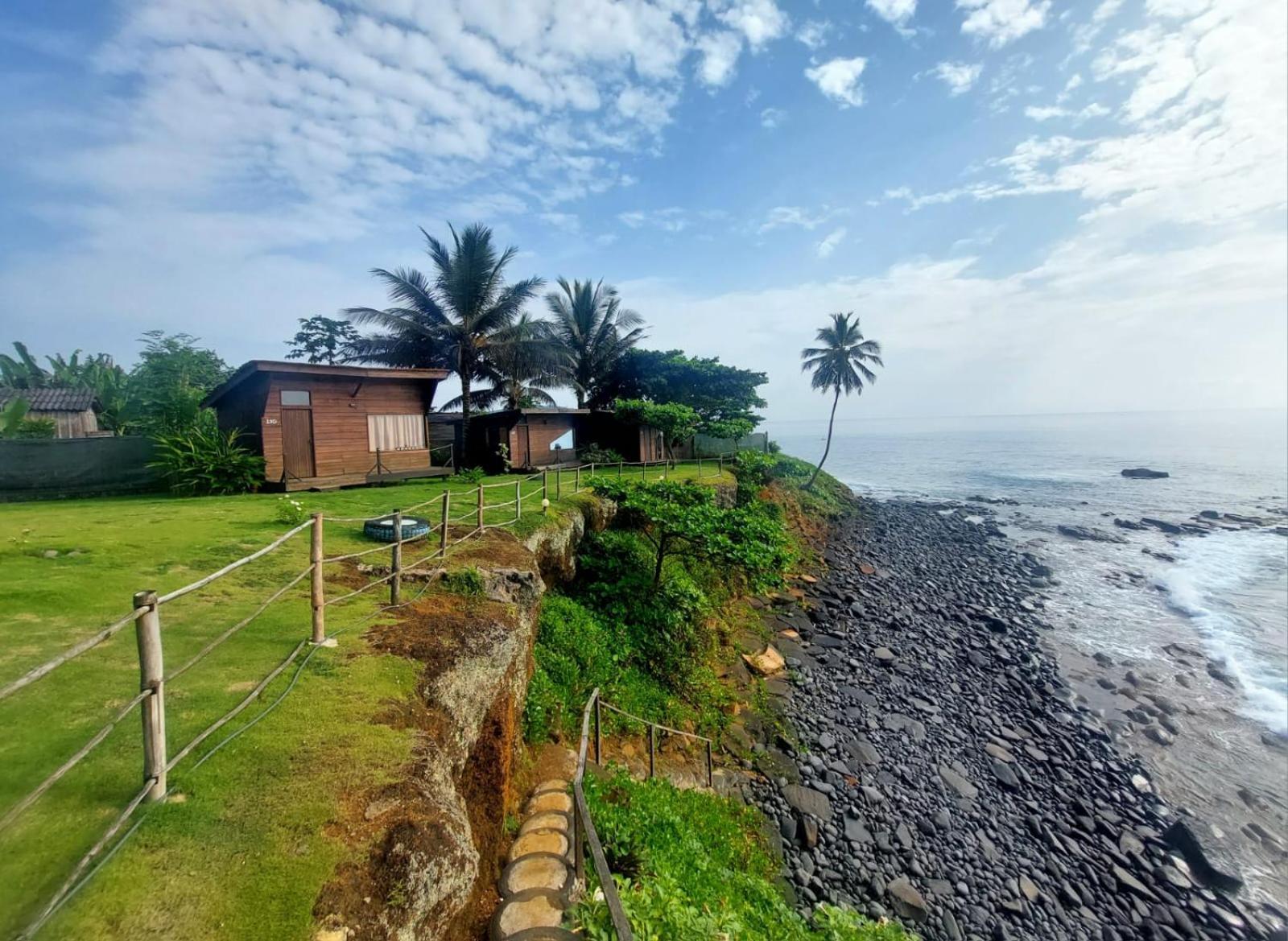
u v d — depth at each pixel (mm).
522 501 13422
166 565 6828
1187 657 16094
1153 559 26344
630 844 5586
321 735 3605
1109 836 9383
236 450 14867
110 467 14633
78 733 3318
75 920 2221
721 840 7172
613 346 34969
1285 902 8391
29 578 5984
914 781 10078
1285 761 11492
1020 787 10242
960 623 18000
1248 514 36375
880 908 7422
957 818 9328
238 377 15008
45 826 2627
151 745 2844
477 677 5113
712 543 12016
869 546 27500
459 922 3895
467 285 24969
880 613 18125
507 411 24562
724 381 34156
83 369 33344
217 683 4082
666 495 14297
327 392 16234
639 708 9609
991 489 50375
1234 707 13453
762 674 12977
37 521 9508
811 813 8867
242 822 2838
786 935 5578
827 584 20594
